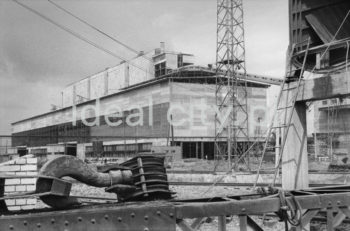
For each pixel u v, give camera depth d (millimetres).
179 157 56656
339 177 28234
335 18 13070
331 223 6742
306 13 13297
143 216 5082
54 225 4625
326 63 12828
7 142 28250
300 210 6387
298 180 12523
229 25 48156
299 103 12719
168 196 6418
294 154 12609
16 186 9922
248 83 83625
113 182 5961
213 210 5641
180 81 82312
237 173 33094
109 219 4875
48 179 5289
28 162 10172
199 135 79938
